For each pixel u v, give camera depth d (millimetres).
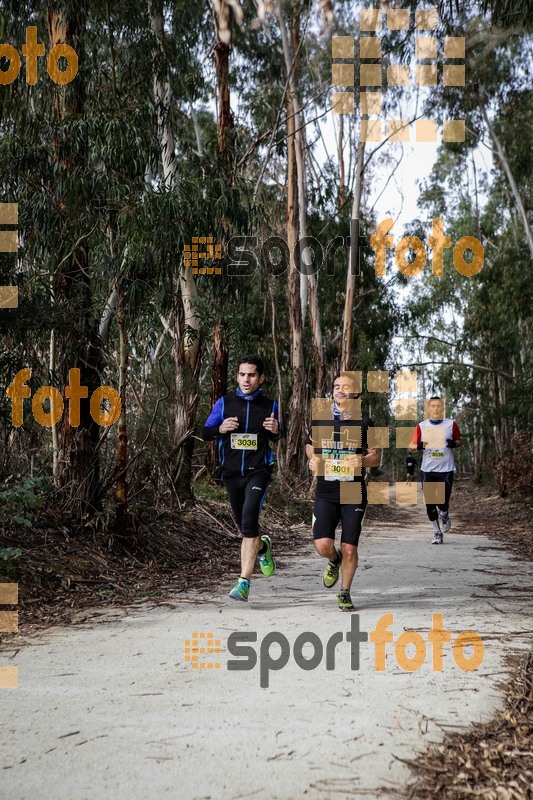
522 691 3949
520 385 23078
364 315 26062
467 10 11867
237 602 6406
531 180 25906
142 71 10203
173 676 4195
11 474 9312
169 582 7453
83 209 8148
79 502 8258
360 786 2818
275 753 3105
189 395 11672
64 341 8375
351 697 3820
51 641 5051
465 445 44875
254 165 22047
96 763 3016
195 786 2811
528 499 21266
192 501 11680
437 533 11375
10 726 3428
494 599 6484
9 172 8289
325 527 6160
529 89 19203
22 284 7871
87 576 7152
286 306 23219
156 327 12109
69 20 8922
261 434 6465
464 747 3186
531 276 24469
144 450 10453
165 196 8406
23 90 8414
